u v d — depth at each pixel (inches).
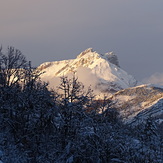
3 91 2790.4
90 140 2746.1
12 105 2758.4
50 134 2859.3
